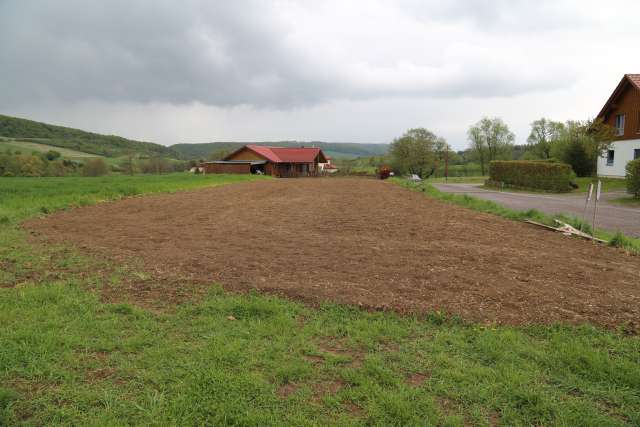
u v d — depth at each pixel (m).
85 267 5.98
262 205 15.17
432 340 3.84
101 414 2.71
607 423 2.72
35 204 13.06
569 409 2.86
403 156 68.19
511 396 2.98
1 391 2.86
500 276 5.72
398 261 6.46
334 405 2.88
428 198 18.67
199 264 6.16
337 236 8.64
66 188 18.97
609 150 30.39
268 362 3.37
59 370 3.20
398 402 2.85
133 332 3.87
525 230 9.72
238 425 2.67
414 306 4.54
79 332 3.82
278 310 4.37
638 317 4.38
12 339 3.64
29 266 6.01
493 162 34.12
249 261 6.37
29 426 2.60
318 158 73.50
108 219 11.16
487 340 3.79
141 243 7.78
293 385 3.12
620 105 29.31
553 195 23.19
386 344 3.76
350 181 40.44
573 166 32.00
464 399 2.96
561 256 7.04
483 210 13.62
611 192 22.97
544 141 57.28
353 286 5.18
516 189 29.72
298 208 14.16
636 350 3.70
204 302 4.58
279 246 7.55
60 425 2.62
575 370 3.37
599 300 4.84
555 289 5.20
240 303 4.49
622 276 5.88
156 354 3.45
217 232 9.09
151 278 5.47
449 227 9.95
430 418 2.74
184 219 11.25
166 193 20.89
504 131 72.00
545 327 4.09
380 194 21.25
